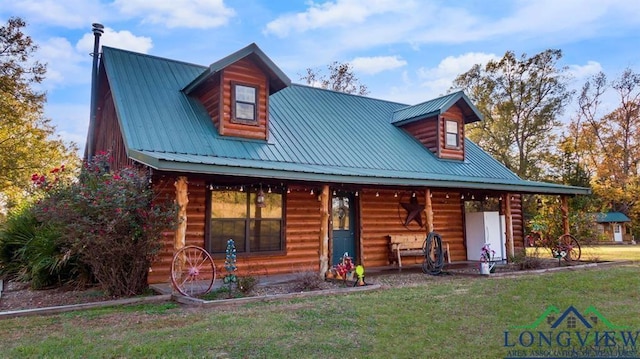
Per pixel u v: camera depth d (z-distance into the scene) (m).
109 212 6.35
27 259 8.94
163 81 10.52
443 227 12.85
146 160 6.68
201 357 3.77
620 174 29.59
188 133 8.93
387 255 11.60
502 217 13.26
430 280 8.71
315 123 11.98
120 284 6.88
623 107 29.86
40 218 6.82
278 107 11.99
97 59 10.91
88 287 7.87
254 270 9.25
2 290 8.07
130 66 10.40
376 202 11.66
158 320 5.12
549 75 27.66
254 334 4.45
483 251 9.66
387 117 14.72
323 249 8.66
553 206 14.06
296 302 6.20
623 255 15.42
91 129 10.93
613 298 6.34
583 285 7.46
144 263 6.99
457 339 4.31
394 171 10.56
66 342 4.21
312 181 8.43
